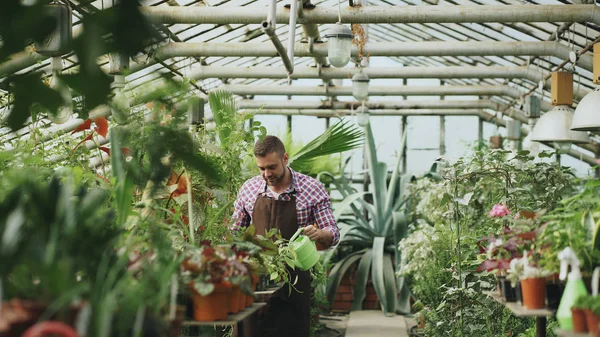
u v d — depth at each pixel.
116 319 1.84
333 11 6.28
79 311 1.82
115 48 1.05
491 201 5.86
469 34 8.20
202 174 1.41
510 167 5.50
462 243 5.56
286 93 10.89
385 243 10.16
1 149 4.23
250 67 9.05
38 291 1.91
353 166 12.84
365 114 10.22
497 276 3.30
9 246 1.72
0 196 2.03
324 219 4.46
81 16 1.05
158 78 1.33
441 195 7.52
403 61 11.84
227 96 5.54
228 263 2.65
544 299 2.80
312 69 9.29
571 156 11.57
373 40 10.79
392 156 12.99
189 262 2.62
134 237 2.53
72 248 1.97
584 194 3.07
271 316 4.20
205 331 4.51
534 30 7.26
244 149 5.13
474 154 5.92
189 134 1.49
